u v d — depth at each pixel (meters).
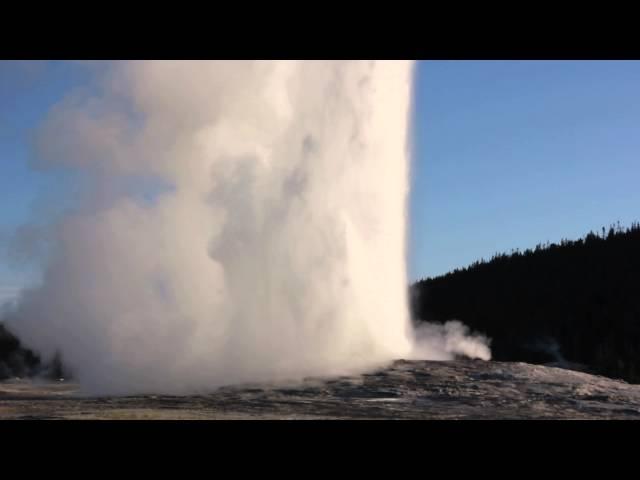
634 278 93.69
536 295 98.56
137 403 21.05
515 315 94.62
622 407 20.45
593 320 86.12
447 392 22.08
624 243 105.81
